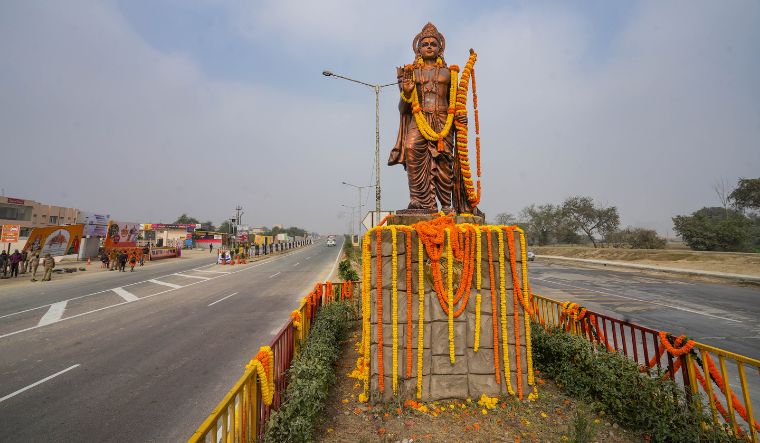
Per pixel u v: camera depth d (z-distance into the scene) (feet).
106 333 27.20
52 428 13.46
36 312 35.09
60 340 25.32
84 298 43.34
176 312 35.06
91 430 13.32
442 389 14.65
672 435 11.23
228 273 74.43
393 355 14.44
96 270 79.56
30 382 17.84
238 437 8.95
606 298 45.75
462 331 15.07
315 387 11.93
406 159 18.97
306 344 16.87
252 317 32.81
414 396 14.46
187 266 92.22
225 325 29.71
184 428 13.48
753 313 36.27
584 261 110.32
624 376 13.24
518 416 13.61
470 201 19.21
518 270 15.87
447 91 19.36
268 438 10.00
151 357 21.62
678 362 12.54
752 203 116.78
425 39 19.21
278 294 46.65
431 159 18.84
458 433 12.41
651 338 26.86
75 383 17.71
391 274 14.78
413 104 18.49
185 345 24.04
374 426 12.82
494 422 13.17
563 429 12.67
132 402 15.62
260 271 78.54
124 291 49.08
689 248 118.52
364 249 15.20
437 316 14.92
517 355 15.34
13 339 25.58
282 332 13.88
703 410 12.00
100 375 18.75
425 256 15.19
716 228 107.55
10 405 15.37
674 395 11.93
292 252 164.25
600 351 15.60
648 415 11.94
